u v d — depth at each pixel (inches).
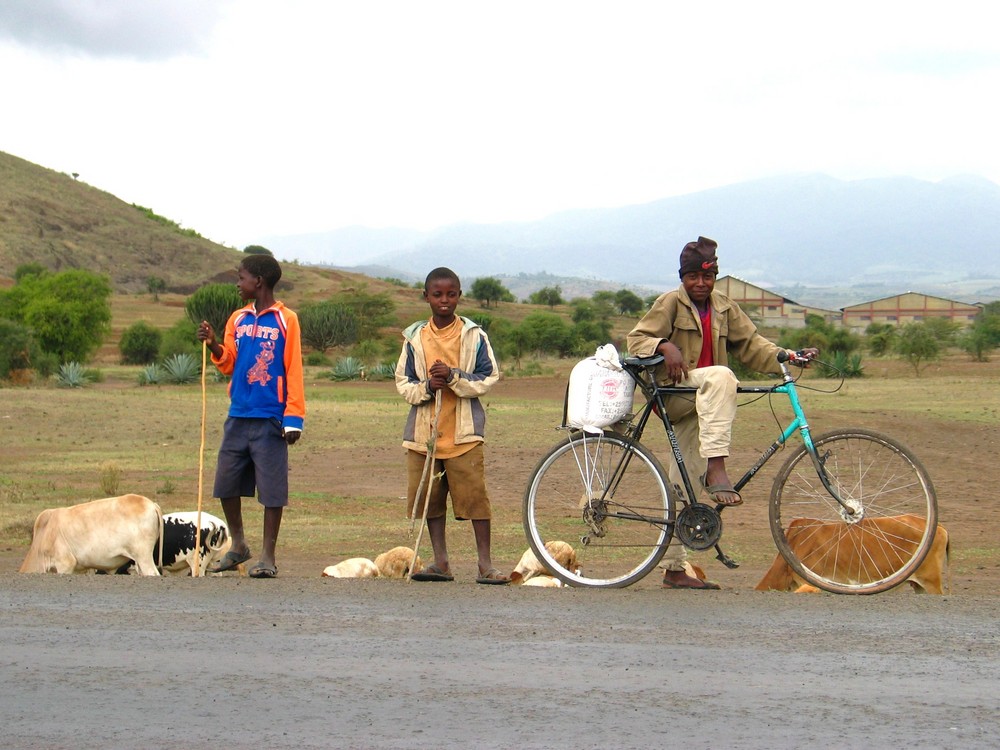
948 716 196.7
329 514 809.5
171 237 7568.9
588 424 311.3
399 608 275.0
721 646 239.9
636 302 7027.6
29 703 205.0
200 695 208.7
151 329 3531.0
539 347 3823.8
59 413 1614.2
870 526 330.6
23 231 6678.2
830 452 313.7
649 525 309.9
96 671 223.6
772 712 198.7
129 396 1975.9
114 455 1190.9
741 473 978.7
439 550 337.1
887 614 266.8
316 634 250.4
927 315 7155.5
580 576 314.5
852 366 2645.2
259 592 293.6
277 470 340.8
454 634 250.2
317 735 188.4
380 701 205.0
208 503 848.3
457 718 196.1
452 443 329.1
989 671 222.1
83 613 270.7
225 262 7495.1
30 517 756.6
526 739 186.1
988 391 2003.0
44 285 3043.8
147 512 440.1
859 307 7258.9
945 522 772.6
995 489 936.9
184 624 259.9
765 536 698.8
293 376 340.8
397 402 1936.5
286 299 5920.3
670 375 305.1
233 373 346.6
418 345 330.0
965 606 274.5
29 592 293.9
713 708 200.8
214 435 1408.7
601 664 227.1
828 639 245.3
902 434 1290.6
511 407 1766.7
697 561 608.1
